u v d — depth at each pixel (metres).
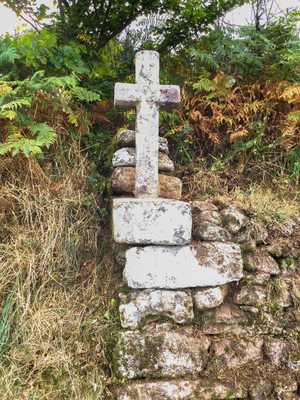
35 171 3.16
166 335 2.59
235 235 2.91
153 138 2.95
